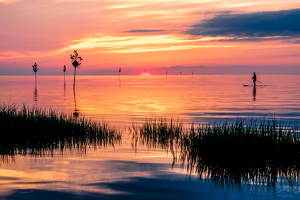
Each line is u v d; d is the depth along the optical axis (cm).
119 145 1209
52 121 1403
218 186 703
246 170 841
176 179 754
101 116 2338
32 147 1142
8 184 695
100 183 711
